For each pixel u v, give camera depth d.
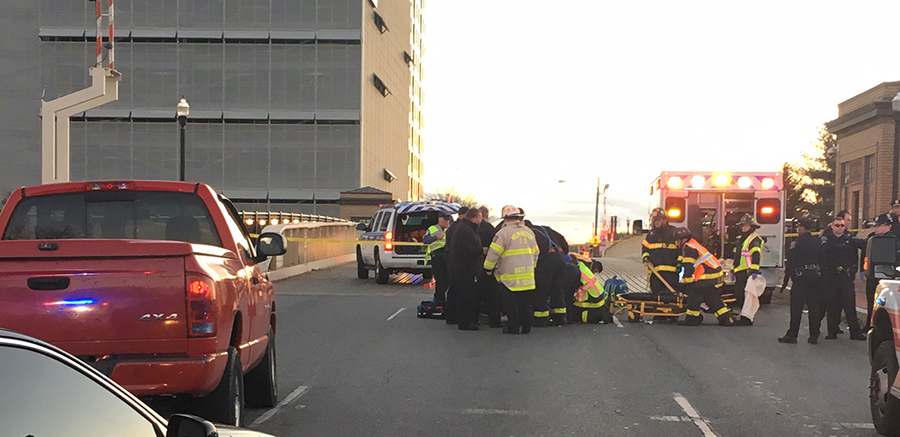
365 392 9.27
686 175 19.73
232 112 61.16
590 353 12.16
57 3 61.03
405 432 7.48
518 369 10.77
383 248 24.30
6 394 2.61
